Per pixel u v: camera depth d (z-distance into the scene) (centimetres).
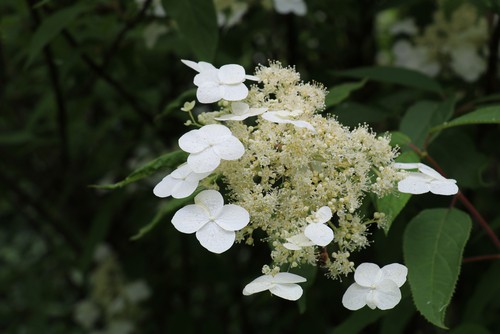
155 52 81
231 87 45
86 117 99
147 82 83
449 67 73
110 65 77
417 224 48
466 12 69
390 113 59
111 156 84
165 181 44
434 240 47
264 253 85
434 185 45
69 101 86
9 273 118
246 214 43
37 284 113
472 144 57
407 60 73
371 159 46
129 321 97
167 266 95
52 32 60
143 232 50
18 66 86
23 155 99
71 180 92
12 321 116
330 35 81
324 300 78
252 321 97
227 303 95
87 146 89
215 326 88
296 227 44
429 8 80
